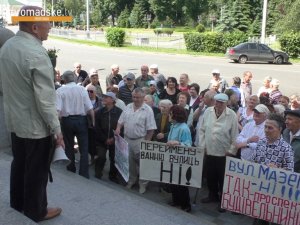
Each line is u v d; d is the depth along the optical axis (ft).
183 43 151.12
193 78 68.95
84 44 144.87
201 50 118.93
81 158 21.34
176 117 19.13
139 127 20.83
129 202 14.74
